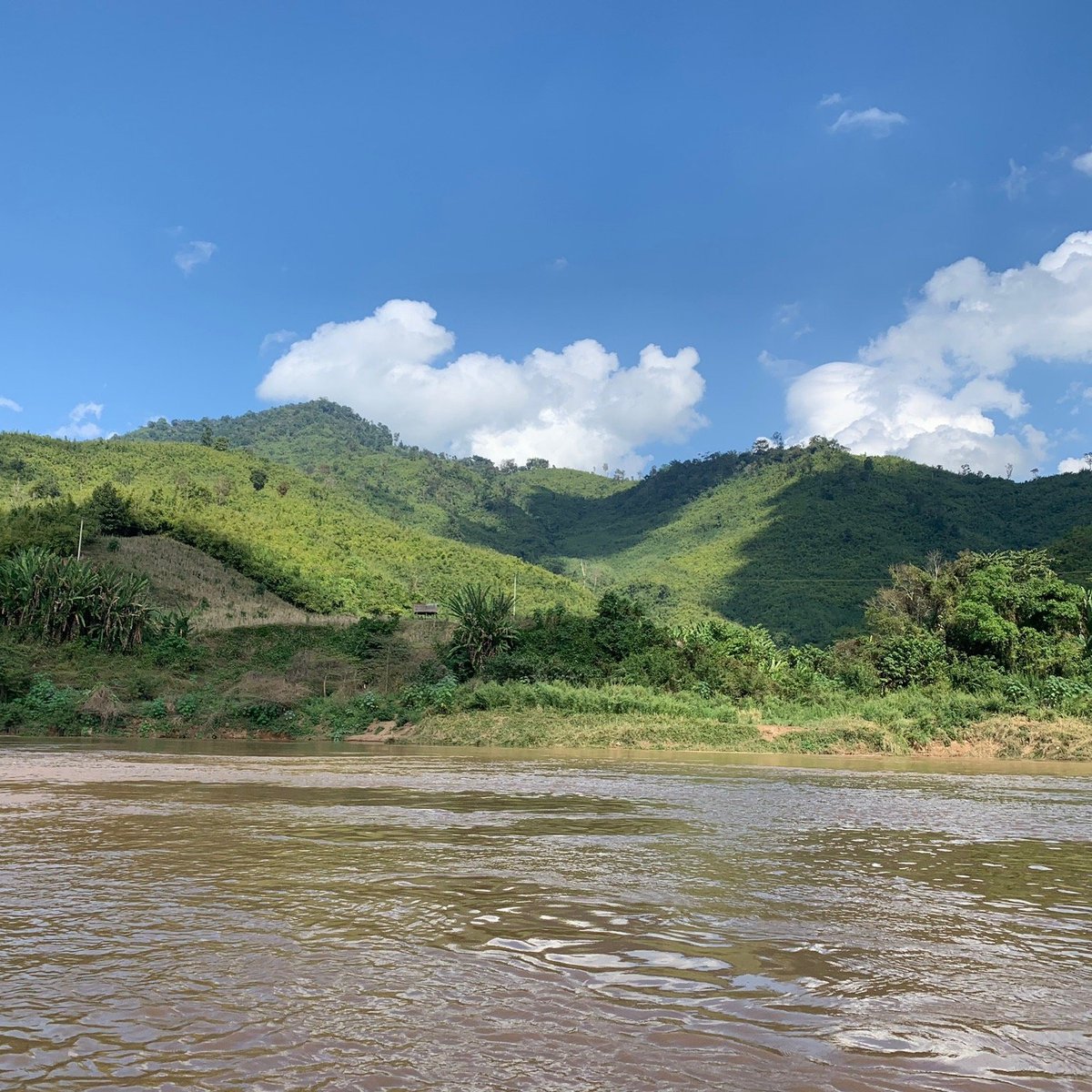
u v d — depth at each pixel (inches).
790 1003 278.5
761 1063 231.8
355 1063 228.4
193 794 794.2
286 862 489.1
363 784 918.4
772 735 1670.8
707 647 2167.8
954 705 1724.9
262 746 1596.9
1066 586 2251.5
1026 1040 251.3
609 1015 265.0
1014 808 798.5
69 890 417.1
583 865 493.4
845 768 1248.2
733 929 364.2
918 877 480.1
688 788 920.3
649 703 1813.5
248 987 285.1
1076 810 792.3
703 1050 239.3
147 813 671.8
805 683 2021.4
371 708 1924.2
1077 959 331.9
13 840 549.0
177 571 3233.3
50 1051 234.5
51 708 1852.9
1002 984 301.0
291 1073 222.5
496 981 294.2
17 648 2146.9
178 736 1811.0
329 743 1728.6
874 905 411.2
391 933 350.6
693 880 459.5
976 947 344.8
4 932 346.9
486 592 2241.6
